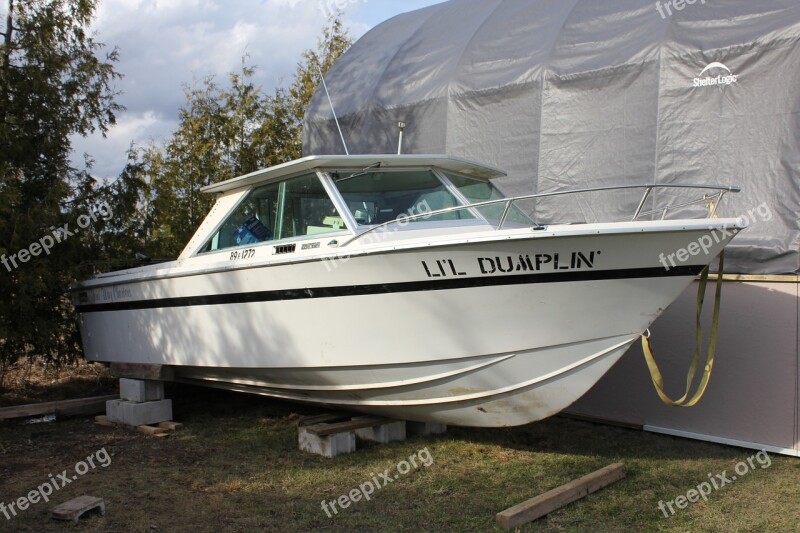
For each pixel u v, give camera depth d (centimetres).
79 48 774
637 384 627
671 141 607
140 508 418
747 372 564
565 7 735
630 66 633
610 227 420
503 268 442
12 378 862
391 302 475
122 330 680
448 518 404
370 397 535
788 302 543
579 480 447
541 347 461
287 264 512
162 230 1095
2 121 697
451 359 475
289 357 530
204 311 587
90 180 795
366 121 855
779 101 553
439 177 550
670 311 609
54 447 557
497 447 557
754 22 577
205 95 1270
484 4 866
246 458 526
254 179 580
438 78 790
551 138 682
